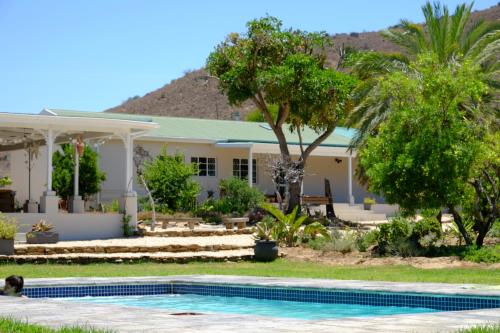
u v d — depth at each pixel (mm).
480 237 22969
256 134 43312
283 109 36781
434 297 12695
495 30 32812
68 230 26234
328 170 44781
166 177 34688
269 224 28203
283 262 22641
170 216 33219
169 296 15570
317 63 37281
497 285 14359
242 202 36562
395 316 9086
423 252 22297
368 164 22969
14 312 9797
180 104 129500
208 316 9156
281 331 7727
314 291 14281
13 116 25203
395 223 23609
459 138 21594
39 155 34281
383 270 19750
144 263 22203
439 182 21453
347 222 36000
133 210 27781
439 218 26109
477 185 22797
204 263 22453
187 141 38781
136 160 37156
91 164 33094
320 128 38000
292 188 35562
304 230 25672
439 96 21719
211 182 40281
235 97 36625
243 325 8234
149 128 28234
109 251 23188
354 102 34469
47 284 14773
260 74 35156
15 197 33781
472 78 22453
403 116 21891
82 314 9500
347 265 21484
